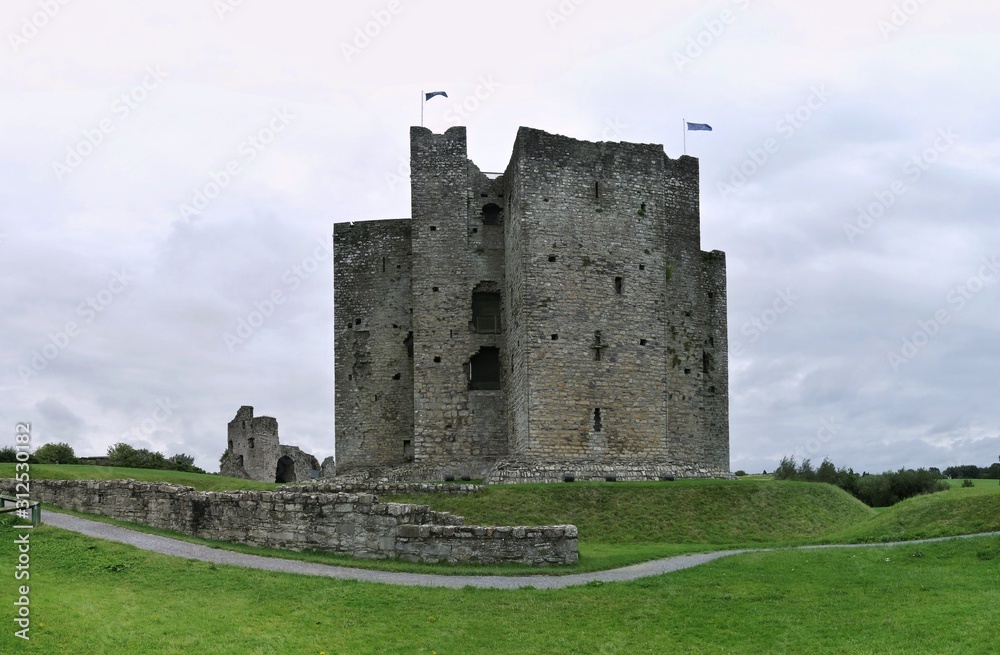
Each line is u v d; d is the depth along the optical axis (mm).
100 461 75188
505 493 50688
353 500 34844
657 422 60656
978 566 30578
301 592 28906
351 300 71750
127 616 25609
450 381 65312
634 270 61594
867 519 47719
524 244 59875
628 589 29656
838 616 26031
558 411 58719
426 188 67312
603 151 62188
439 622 26406
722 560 34094
